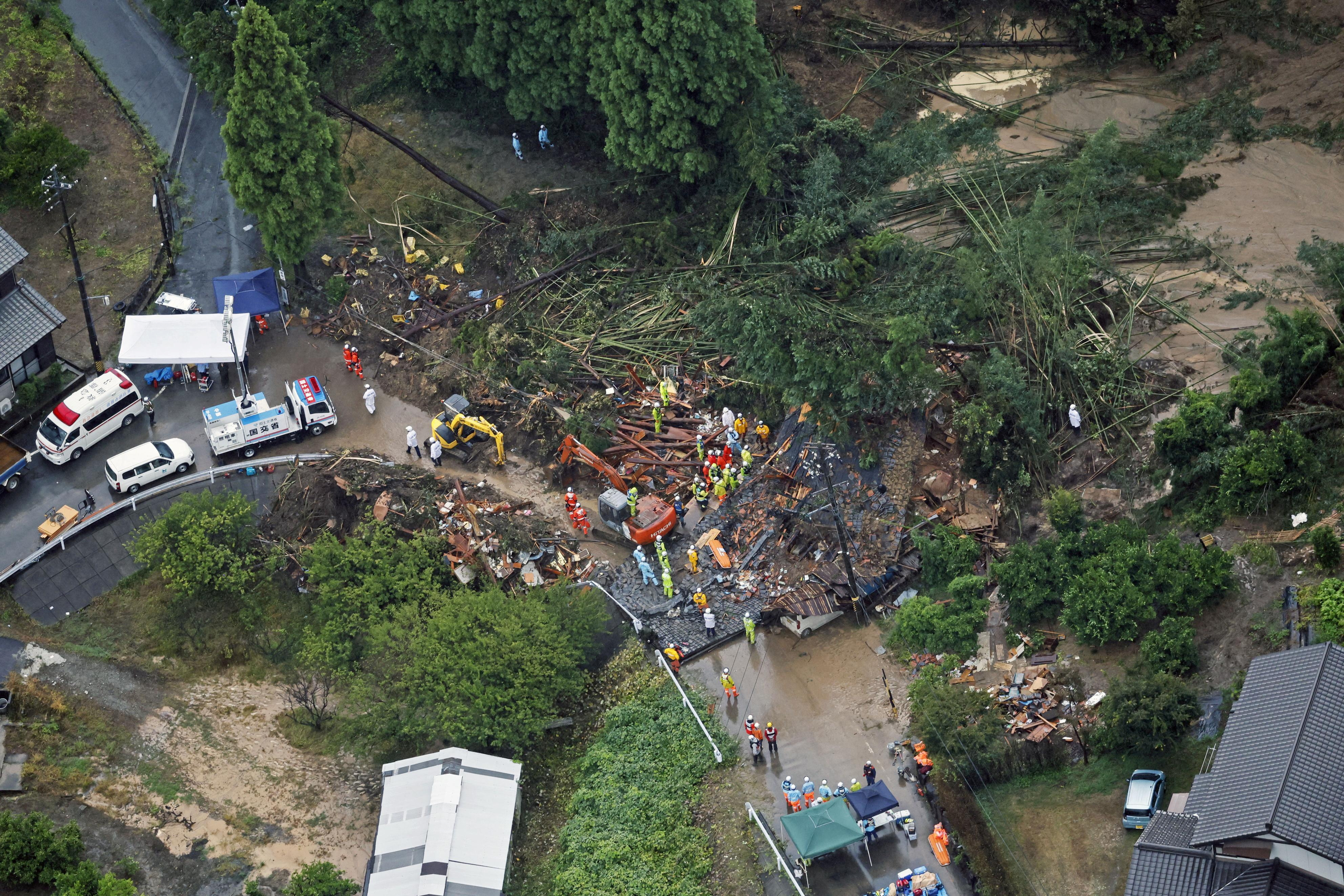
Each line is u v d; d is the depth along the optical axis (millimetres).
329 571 77312
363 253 96062
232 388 90062
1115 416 79562
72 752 73625
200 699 77062
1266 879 53469
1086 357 82062
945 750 66438
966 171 93750
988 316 85000
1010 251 86000
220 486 84250
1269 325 81250
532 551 79938
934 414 81688
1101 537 71500
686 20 85562
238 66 85125
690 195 94562
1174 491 74812
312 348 92312
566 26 91688
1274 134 93125
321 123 89375
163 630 79250
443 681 71875
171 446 84875
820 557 77250
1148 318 84250
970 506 78438
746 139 90562
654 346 88750
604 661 75750
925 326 80625
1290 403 74688
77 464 85438
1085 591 69562
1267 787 53781
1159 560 69500
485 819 67500
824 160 91875
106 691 76375
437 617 74188
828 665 73312
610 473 82125
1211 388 79938
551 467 84750
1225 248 87500
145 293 94562
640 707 72375
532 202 96250
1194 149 93000
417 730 71750
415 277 94625
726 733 70750
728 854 65688
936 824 65188
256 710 76750
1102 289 85375
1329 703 55344
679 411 86000
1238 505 71250
